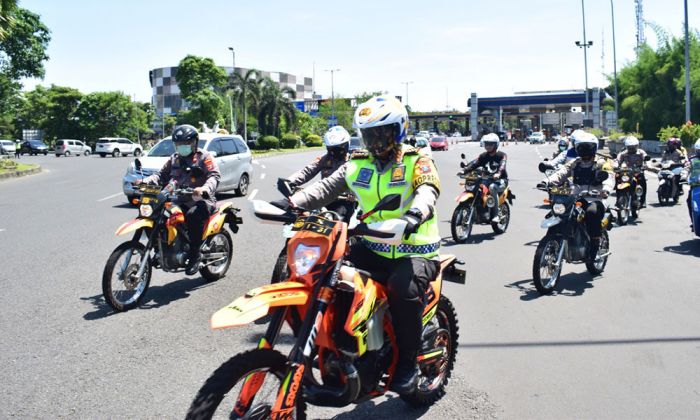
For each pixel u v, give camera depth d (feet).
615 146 135.74
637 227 39.09
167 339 17.94
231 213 25.05
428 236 12.16
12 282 24.64
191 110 237.86
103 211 46.24
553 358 16.57
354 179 12.36
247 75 238.89
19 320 19.75
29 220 41.73
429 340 13.01
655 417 13.15
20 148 202.69
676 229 37.96
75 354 16.74
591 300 22.12
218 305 21.52
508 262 28.55
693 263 28.04
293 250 10.41
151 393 14.28
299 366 9.86
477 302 21.95
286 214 11.14
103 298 22.35
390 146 11.85
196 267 22.89
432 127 519.60
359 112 11.91
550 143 256.73
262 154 171.73
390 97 12.25
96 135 266.36
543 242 22.94
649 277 25.48
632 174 40.91
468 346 17.53
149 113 328.90
